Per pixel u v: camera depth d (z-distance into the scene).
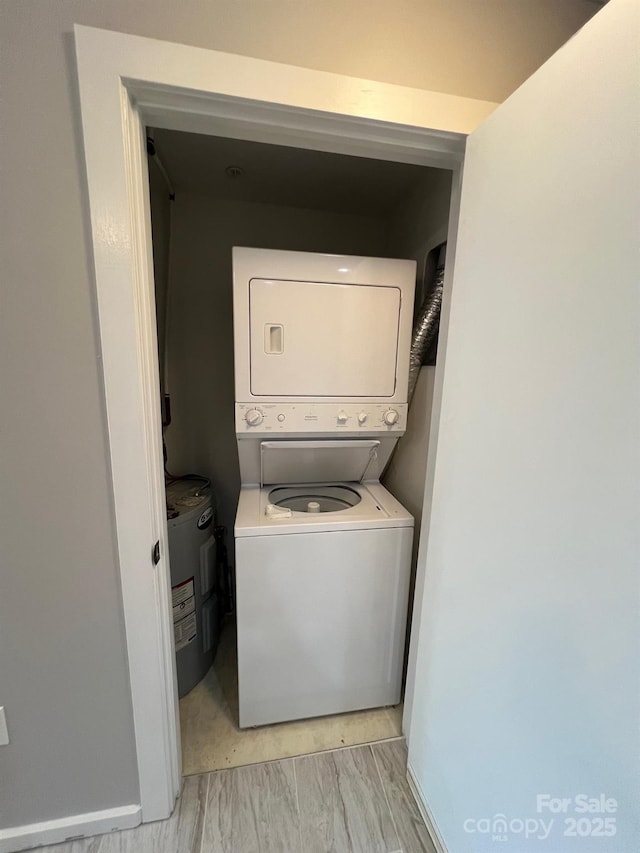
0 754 1.06
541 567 0.76
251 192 1.90
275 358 1.41
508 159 0.81
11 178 0.79
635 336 0.56
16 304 0.84
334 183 1.79
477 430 0.94
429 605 1.20
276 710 1.51
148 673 1.08
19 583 0.97
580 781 0.70
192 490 1.83
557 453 0.71
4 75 0.76
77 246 0.84
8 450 0.90
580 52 0.63
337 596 1.45
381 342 1.47
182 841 1.16
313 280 1.39
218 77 0.82
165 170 1.70
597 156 0.61
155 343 1.03
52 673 1.04
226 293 2.04
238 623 1.39
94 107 0.78
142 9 0.78
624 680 0.61
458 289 1.00
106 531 0.98
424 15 0.91
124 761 1.14
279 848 1.15
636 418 0.57
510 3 0.96
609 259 0.60
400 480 1.80
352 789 1.32
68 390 0.90
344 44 0.87
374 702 1.60
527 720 0.81
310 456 1.62
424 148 1.01
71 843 1.15
